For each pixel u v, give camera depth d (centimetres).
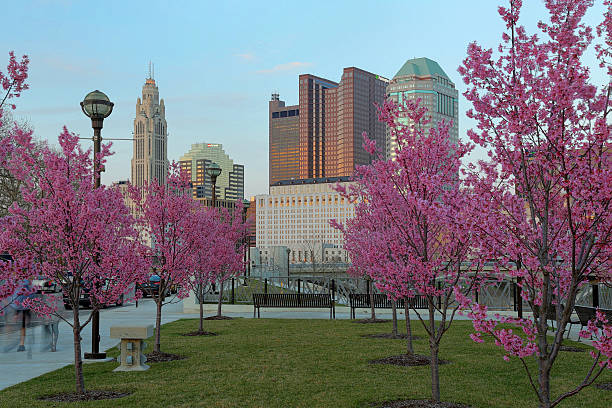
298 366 1124
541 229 675
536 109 582
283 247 6044
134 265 988
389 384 952
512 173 661
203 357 1249
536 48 642
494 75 663
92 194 920
